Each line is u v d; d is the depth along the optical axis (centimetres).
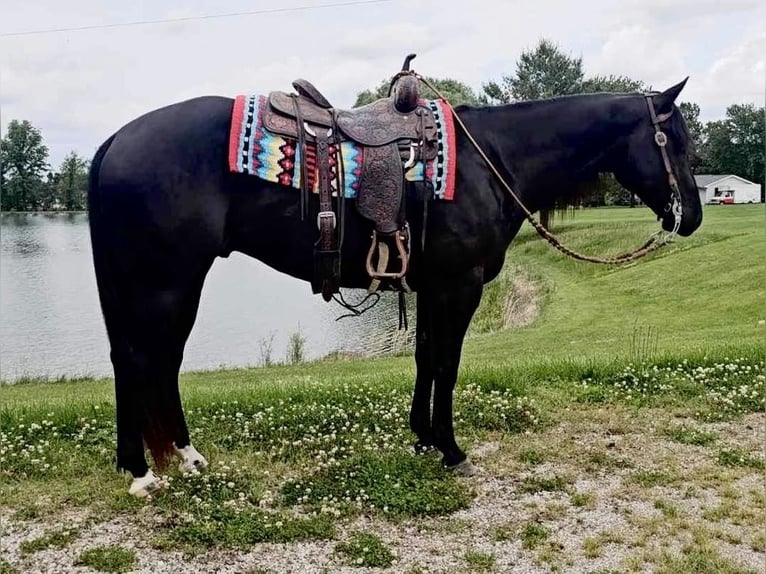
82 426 473
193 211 330
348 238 355
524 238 3075
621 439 467
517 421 491
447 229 362
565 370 609
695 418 507
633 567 310
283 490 378
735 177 6309
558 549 326
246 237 349
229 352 1709
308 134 343
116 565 304
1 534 332
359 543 322
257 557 314
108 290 345
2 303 2628
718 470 416
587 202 420
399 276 358
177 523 342
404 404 523
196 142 334
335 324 2023
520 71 5003
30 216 8575
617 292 1775
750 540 336
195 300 357
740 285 1582
